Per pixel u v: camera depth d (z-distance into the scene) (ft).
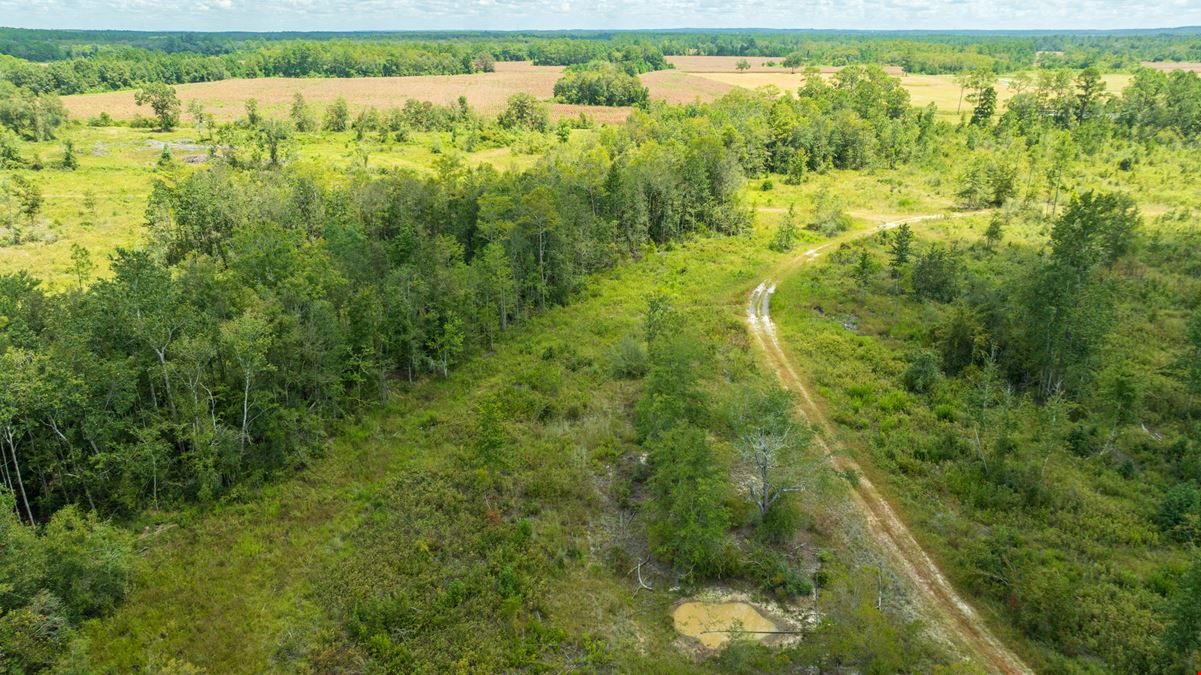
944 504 136.46
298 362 157.17
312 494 140.15
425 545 123.75
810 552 124.77
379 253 206.28
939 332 197.88
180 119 600.39
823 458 136.67
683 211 308.19
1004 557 117.70
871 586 116.16
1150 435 157.99
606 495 140.97
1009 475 139.44
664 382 153.48
